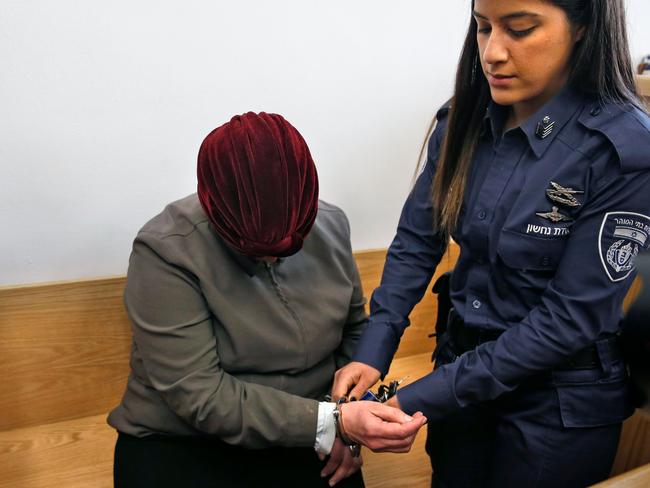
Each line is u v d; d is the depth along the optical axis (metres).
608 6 0.88
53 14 1.29
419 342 1.95
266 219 0.97
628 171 0.90
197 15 1.42
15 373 1.44
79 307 1.46
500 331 1.12
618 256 0.93
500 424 1.18
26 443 1.45
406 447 1.08
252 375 1.17
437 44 1.73
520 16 0.86
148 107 1.45
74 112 1.38
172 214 1.13
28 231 1.43
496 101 0.97
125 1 1.34
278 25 1.51
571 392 1.06
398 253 1.31
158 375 1.09
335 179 1.76
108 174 1.46
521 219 0.99
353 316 1.33
